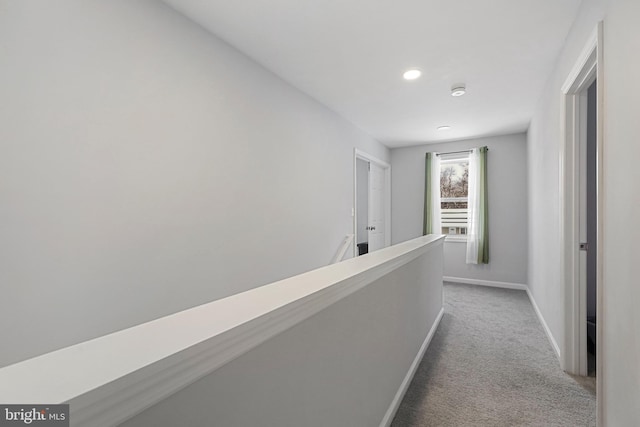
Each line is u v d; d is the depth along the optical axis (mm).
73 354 493
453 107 3438
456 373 2117
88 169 1395
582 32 1710
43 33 1250
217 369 606
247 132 2322
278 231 2648
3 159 1151
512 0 1715
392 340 1672
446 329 2932
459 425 1592
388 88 2920
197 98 1925
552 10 1796
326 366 1010
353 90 2963
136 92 1588
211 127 2018
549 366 2211
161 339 552
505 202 4648
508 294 4227
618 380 1192
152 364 467
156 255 1683
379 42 2145
